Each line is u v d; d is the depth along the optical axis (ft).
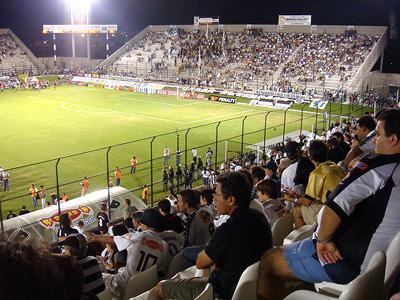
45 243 6.26
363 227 12.53
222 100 218.79
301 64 245.65
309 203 23.82
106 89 263.70
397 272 11.14
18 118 178.70
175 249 25.48
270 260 14.19
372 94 194.80
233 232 15.85
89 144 138.51
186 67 277.03
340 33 255.09
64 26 316.81
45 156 125.70
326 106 192.24
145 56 304.30
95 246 32.37
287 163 42.34
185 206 30.04
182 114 187.11
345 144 44.09
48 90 257.34
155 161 119.65
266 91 223.71
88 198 67.62
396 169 12.34
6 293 5.18
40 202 92.17
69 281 6.91
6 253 5.35
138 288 22.15
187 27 307.58
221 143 136.67
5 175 98.73
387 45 245.24
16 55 306.76
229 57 271.69
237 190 16.11
